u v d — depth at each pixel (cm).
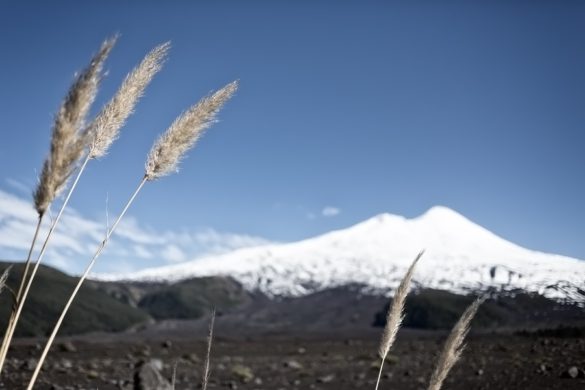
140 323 6309
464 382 1392
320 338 4669
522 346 2239
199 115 289
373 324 8331
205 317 9212
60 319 274
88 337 4488
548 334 2825
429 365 1833
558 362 1645
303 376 1648
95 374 1459
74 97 243
